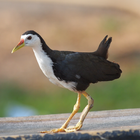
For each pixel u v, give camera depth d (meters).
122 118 6.83
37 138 5.15
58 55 6.34
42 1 28.47
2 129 6.49
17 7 25.47
